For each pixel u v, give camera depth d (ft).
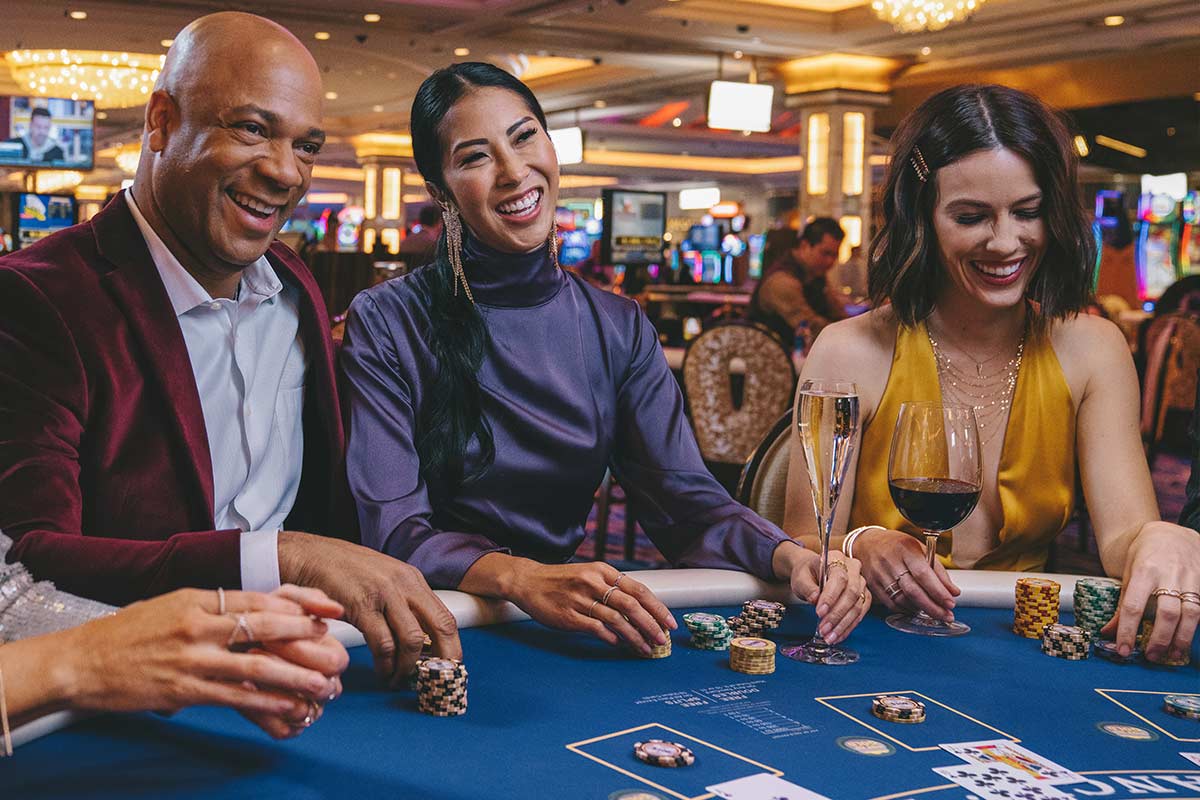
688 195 82.79
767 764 3.42
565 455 6.12
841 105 39.27
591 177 83.15
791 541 5.37
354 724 3.65
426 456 5.96
